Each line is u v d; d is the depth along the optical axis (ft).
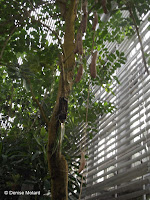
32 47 9.43
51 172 6.79
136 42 11.77
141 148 9.40
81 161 4.06
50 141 6.82
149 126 9.09
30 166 12.20
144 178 9.19
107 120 14.21
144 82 11.14
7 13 9.30
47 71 9.75
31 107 16.56
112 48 15.52
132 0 6.01
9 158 12.16
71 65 7.56
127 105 11.57
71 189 11.91
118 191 10.13
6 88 15.97
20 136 14.85
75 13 8.41
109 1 5.88
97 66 11.92
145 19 10.28
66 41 8.08
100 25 10.44
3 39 9.30
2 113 17.51
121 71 13.48
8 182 11.69
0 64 6.68
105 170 12.85
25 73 6.74
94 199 12.25
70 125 13.25
